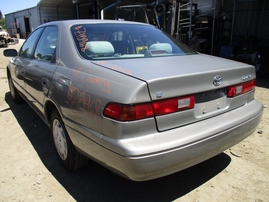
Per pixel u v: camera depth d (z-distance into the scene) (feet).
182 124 6.39
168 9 29.86
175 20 30.53
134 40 9.29
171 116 6.11
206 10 43.01
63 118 7.66
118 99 5.70
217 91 7.28
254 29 40.65
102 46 8.00
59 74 8.00
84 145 6.81
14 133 12.09
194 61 8.04
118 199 7.48
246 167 9.07
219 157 9.80
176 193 7.73
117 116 5.64
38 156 9.90
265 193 7.67
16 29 106.83
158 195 7.65
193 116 6.61
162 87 5.88
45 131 12.26
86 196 7.59
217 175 8.63
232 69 7.44
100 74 6.60
